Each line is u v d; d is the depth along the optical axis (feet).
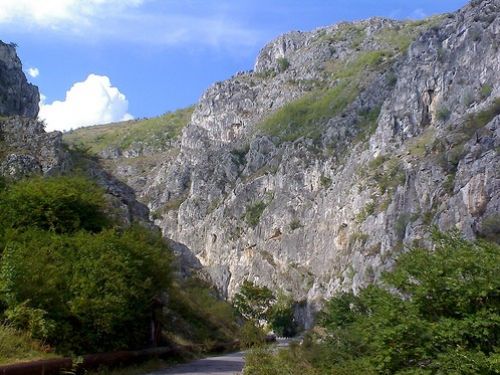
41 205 77.56
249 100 636.89
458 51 317.83
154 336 80.12
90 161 132.87
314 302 349.41
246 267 465.47
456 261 37.73
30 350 50.34
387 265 260.21
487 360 33.68
